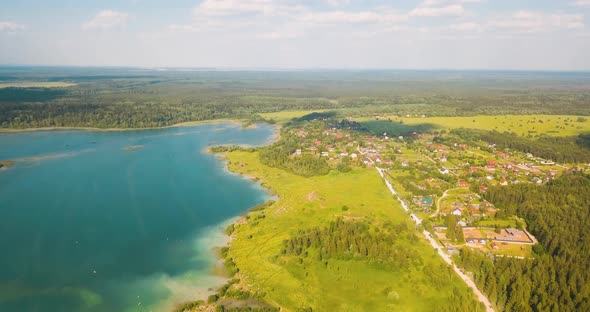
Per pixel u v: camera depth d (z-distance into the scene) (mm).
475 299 109750
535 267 116000
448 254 134375
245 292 113438
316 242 139750
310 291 115000
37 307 108812
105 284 119062
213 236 150000
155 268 127625
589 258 122750
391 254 131375
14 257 132250
